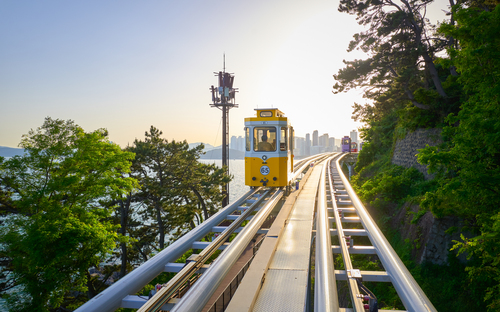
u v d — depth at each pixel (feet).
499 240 23.84
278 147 41.83
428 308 14.05
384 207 58.08
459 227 38.29
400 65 60.90
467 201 29.63
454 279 35.86
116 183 56.75
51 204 50.44
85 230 46.26
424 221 42.98
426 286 36.78
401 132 77.82
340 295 43.78
